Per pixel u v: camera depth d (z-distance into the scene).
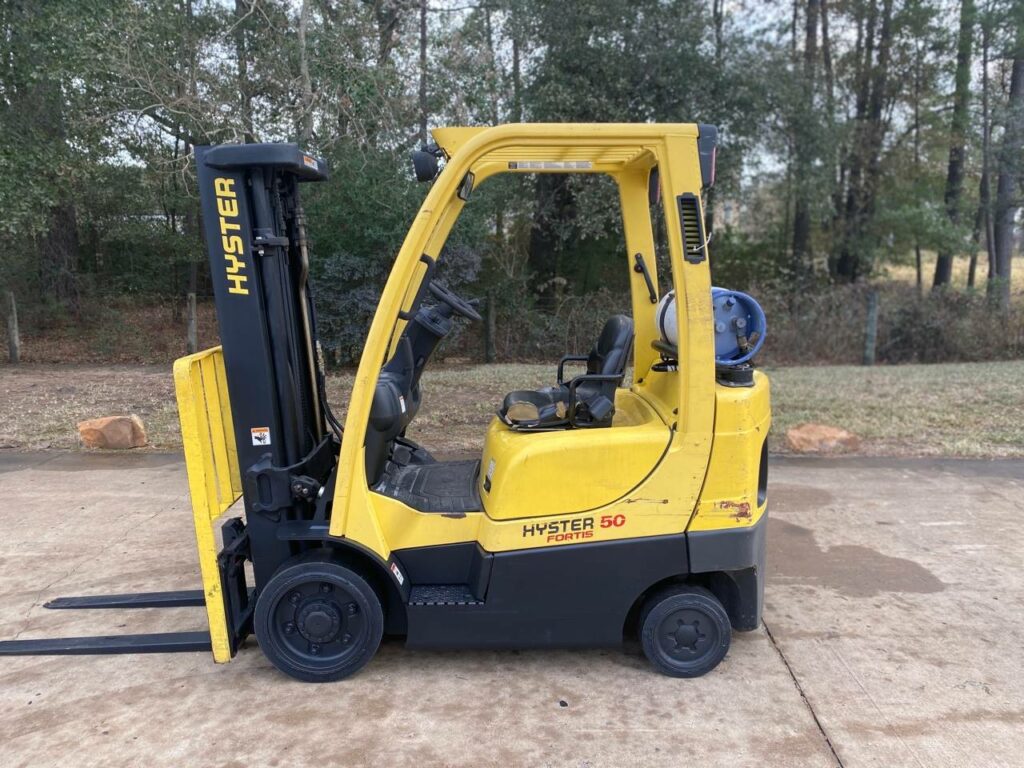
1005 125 15.39
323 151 10.30
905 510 4.99
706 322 2.73
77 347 12.59
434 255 2.90
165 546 4.35
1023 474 5.73
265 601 2.84
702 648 2.96
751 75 12.13
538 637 2.93
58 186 10.67
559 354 12.50
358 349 11.19
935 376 9.62
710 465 2.81
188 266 15.62
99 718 2.72
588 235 13.77
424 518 2.96
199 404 2.85
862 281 15.30
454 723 2.68
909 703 2.82
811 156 13.90
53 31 9.64
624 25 11.95
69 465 5.99
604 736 2.61
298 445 3.02
